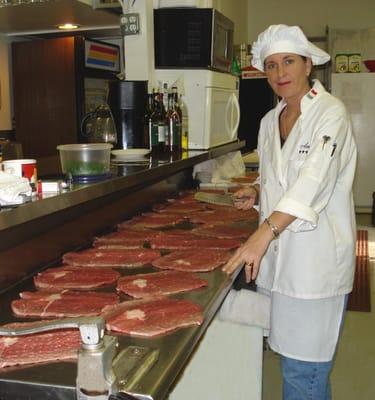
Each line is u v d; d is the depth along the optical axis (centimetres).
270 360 308
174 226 241
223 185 355
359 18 730
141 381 99
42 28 404
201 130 319
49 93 453
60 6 296
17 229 164
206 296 148
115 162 240
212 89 318
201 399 203
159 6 315
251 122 551
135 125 271
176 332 123
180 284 155
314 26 744
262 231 164
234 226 240
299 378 200
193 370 199
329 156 171
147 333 120
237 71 398
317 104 187
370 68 681
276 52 188
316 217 166
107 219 235
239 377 208
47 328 99
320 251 188
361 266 468
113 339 97
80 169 181
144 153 247
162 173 228
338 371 294
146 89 277
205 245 204
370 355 312
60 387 99
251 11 759
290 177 191
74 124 449
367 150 679
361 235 580
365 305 385
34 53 453
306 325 194
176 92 309
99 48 459
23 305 140
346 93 671
